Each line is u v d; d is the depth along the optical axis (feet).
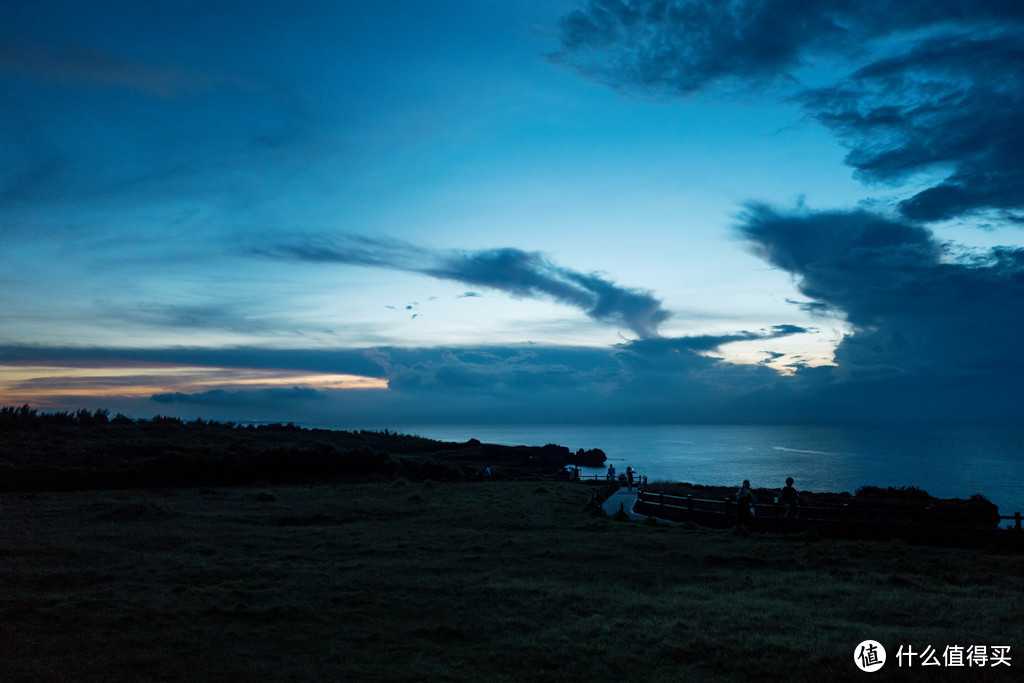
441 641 34.63
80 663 29.50
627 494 131.95
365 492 113.50
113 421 191.83
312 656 31.86
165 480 121.39
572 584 48.19
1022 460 419.13
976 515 69.51
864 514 75.05
